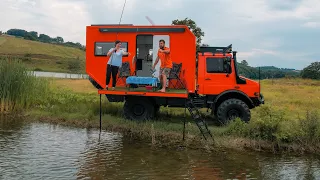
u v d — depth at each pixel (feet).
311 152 27.48
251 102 35.32
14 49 286.25
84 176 20.58
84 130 33.32
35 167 21.90
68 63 246.88
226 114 34.68
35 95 44.62
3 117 38.58
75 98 47.29
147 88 35.40
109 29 37.76
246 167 23.39
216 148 27.78
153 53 37.11
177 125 34.06
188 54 36.35
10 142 28.04
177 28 36.17
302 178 21.42
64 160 23.61
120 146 27.81
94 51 38.50
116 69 35.88
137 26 37.19
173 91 35.06
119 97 36.58
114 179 20.21
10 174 20.45
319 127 28.89
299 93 73.72
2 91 41.37
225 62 35.91
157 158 24.76
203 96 36.63
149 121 35.53
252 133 29.81
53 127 34.37
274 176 21.71
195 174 21.59
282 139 28.91
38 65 231.30
